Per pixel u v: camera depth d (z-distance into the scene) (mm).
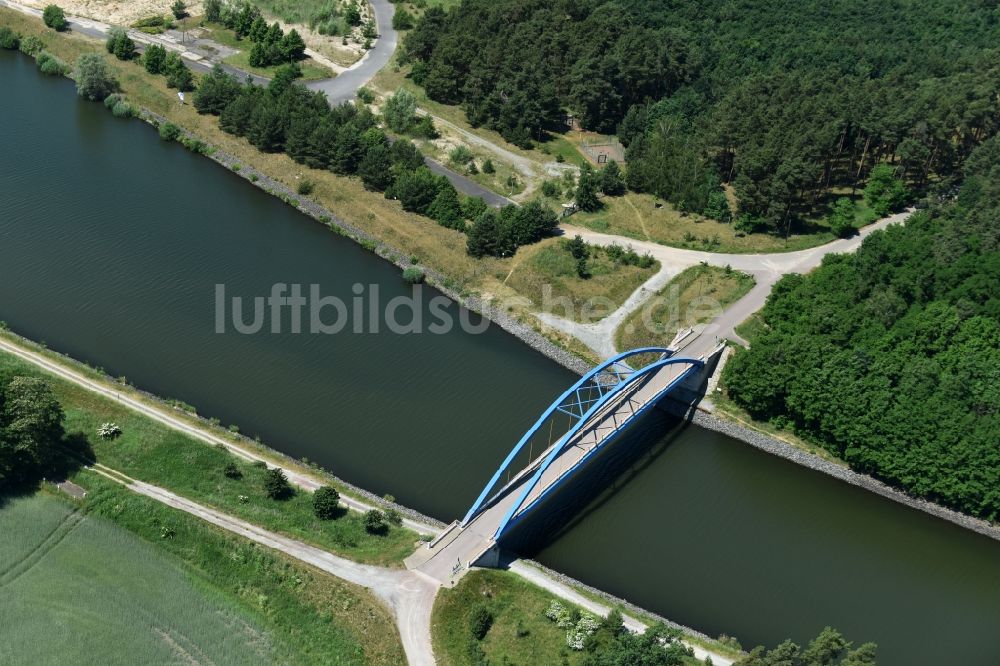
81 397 158625
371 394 172250
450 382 178625
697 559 149250
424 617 126625
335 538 137500
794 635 137500
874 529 161000
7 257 196750
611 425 163125
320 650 123938
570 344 191500
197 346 178500
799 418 175500
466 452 161125
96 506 140500
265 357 178000
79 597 128375
